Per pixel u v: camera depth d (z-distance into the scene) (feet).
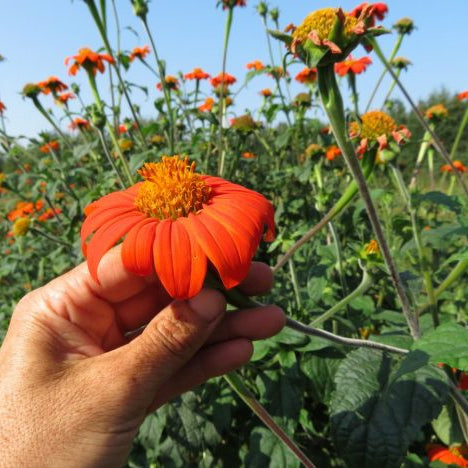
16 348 0.59
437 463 0.78
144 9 1.49
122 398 0.53
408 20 1.64
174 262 0.42
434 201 0.79
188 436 0.95
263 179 2.18
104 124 1.30
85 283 0.68
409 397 0.62
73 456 0.52
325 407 1.13
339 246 1.06
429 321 0.95
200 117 1.66
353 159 0.53
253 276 0.68
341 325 1.09
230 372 0.58
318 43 0.49
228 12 1.47
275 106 2.02
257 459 0.85
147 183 0.50
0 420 0.52
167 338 0.52
